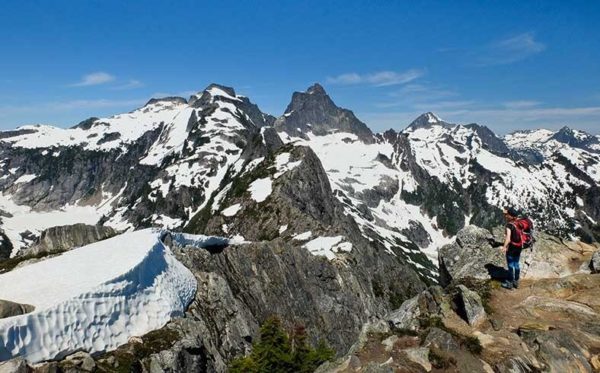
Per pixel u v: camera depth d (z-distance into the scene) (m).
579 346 16.61
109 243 46.62
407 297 134.62
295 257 94.31
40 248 51.34
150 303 39.03
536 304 19.75
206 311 50.19
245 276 78.31
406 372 16.31
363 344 19.00
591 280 21.03
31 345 27.19
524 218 22.66
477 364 16.48
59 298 31.16
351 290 101.88
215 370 40.34
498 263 24.91
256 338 57.62
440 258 28.33
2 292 32.91
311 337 81.19
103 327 32.78
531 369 15.96
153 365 33.19
